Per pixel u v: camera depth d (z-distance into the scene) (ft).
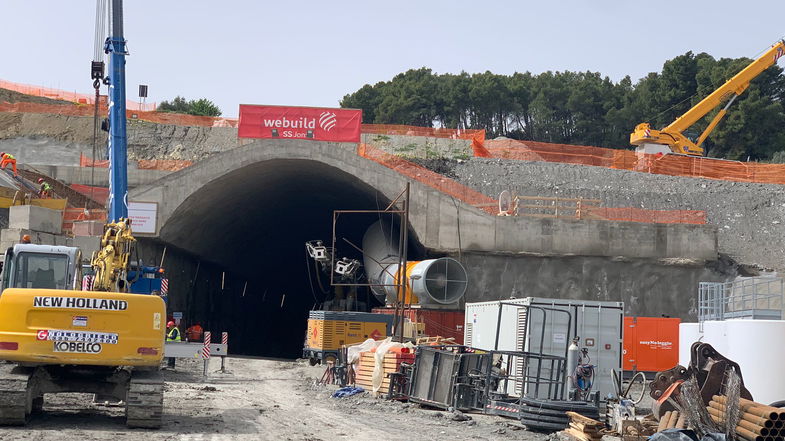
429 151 284.82
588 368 83.82
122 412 72.49
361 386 107.55
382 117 596.70
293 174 210.18
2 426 59.47
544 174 268.82
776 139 455.22
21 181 196.03
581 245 186.70
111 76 131.54
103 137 287.28
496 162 276.41
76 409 72.95
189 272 217.36
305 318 318.45
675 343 142.31
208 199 194.70
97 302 60.90
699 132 473.67
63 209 177.17
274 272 297.53
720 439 49.57
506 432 69.82
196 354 118.21
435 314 165.37
